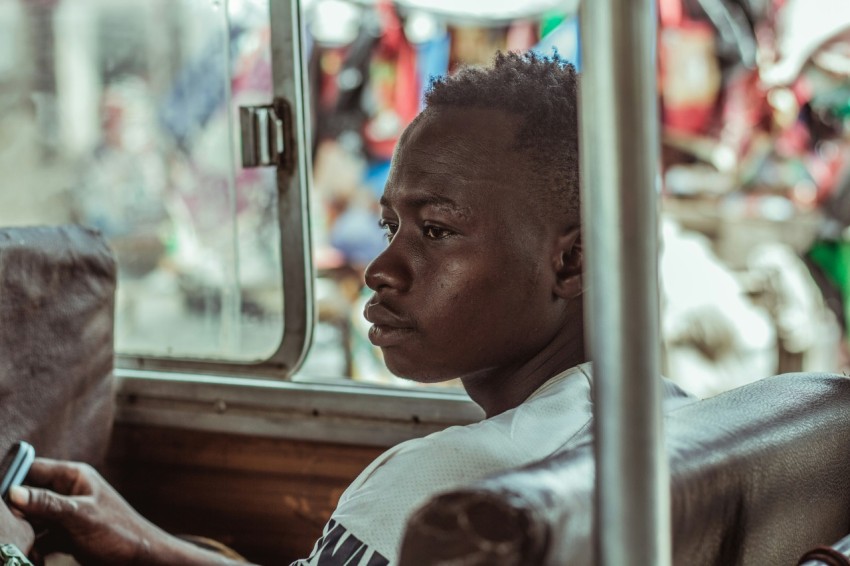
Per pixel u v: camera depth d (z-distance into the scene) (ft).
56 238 6.79
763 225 17.52
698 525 3.04
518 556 2.47
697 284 16.51
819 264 17.52
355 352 14.92
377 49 15.34
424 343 4.05
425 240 4.03
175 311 7.78
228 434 7.39
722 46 17.31
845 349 17.26
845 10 17.01
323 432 7.14
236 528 7.43
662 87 17.43
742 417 3.62
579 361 4.17
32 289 6.50
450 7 14.44
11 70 7.97
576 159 3.94
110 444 7.71
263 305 7.45
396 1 15.07
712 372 16.53
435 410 6.89
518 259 3.94
